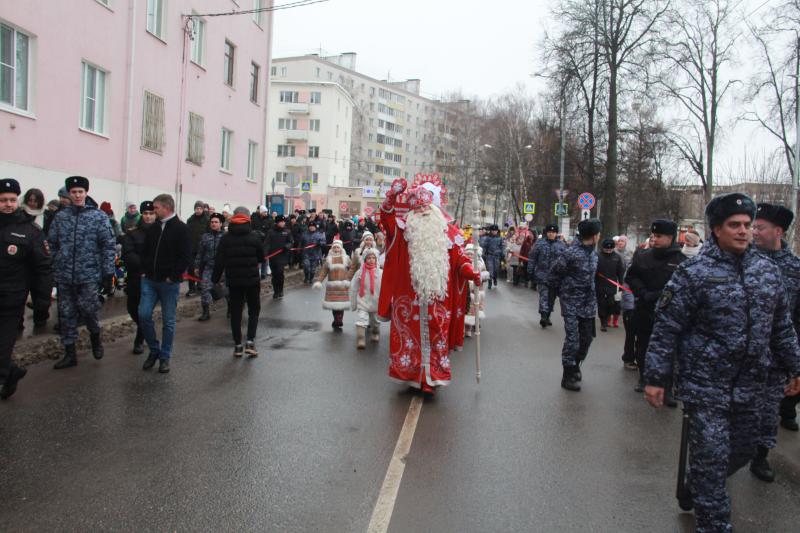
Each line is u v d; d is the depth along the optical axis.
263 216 18.33
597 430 5.84
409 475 4.54
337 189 68.19
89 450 4.75
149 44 16.52
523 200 49.97
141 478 4.29
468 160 73.38
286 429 5.39
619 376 8.23
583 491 4.41
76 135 13.63
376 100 86.69
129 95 15.52
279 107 70.12
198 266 11.09
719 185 30.59
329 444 5.07
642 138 29.98
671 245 7.20
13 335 5.91
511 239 24.89
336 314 10.68
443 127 87.81
